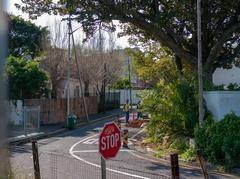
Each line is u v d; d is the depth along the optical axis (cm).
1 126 468
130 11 2381
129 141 2631
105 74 5412
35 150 1019
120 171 1548
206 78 2375
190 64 2506
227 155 1694
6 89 480
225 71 3759
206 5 2395
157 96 2177
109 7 2366
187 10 2367
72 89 5184
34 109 2964
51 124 3666
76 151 2159
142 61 3528
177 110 2125
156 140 2333
